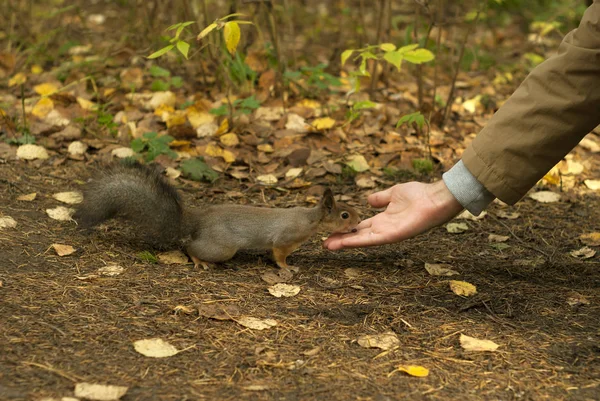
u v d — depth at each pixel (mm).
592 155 3117
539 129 2406
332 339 2398
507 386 2318
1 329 2363
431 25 3125
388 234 2484
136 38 3570
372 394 2291
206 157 2971
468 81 3510
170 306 2451
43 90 3244
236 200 2836
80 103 3168
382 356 2367
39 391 2258
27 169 2879
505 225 2793
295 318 2447
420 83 3182
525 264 2648
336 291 2531
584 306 2514
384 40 3742
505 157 2420
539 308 2506
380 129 3150
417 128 3141
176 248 2637
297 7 4461
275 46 3199
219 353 2354
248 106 3051
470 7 4168
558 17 4082
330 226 2592
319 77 3244
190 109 3137
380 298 2516
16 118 3068
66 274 2518
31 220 2676
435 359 2367
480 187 2447
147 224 2580
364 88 3379
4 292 2449
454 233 2758
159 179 2604
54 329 2373
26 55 3512
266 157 2996
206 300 2475
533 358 2377
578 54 2381
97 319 2406
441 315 2475
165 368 2316
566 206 2881
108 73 3391
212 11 3529
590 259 2674
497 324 2459
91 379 2285
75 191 2799
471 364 2359
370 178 2943
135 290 2488
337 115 3174
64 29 3795
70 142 3012
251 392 2283
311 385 2301
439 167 3006
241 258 2639
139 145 2959
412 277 2588
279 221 2582
